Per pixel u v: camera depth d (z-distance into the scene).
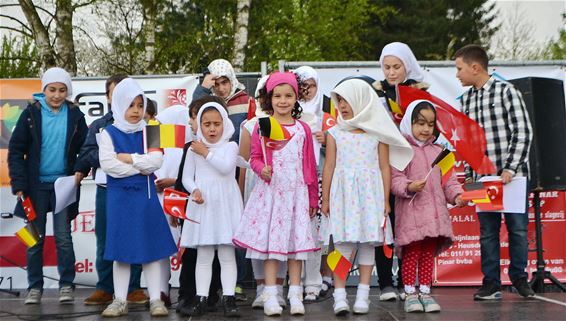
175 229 6.33
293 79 5.89
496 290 6.50
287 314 5.78
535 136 6.93
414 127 6.02
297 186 5.75
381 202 5.78
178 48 17.53
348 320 5.48
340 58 24.75
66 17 13.66
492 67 7.81
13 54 15.89
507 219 6.61
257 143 5.83
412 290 5.89
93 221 7.97
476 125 6.35
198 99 6.10
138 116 5.88
